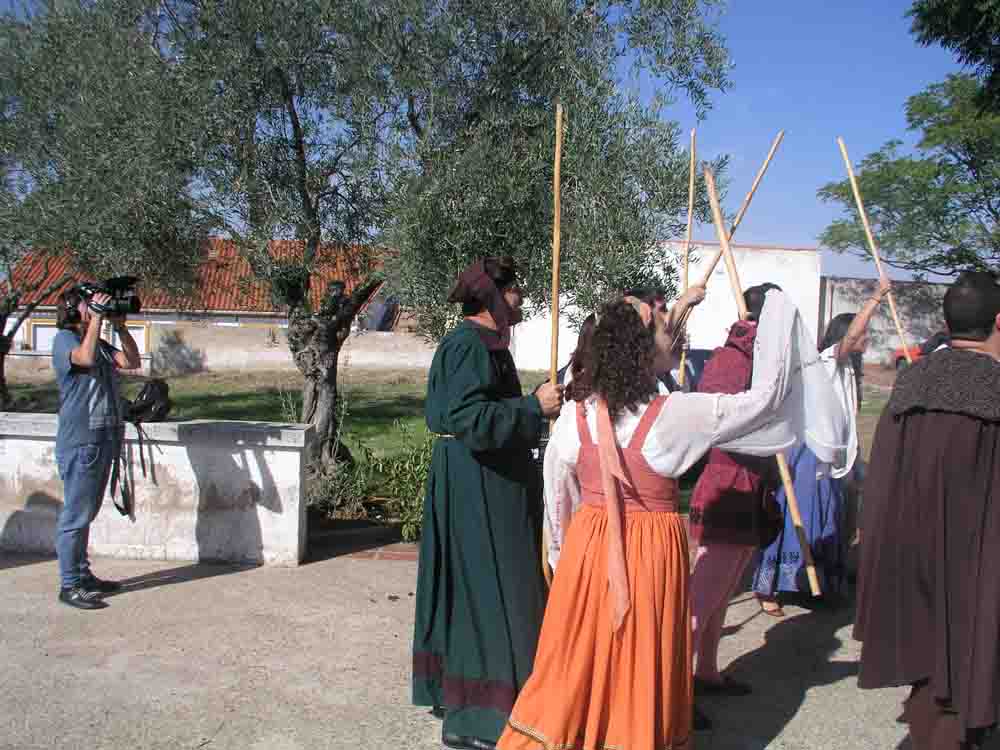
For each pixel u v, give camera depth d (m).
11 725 3.58
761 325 3.03
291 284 6.98
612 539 2.92
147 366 25.95
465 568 3.49
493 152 5.96
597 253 5.75
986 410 2.84
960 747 2.88
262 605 5.04
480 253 5.98
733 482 3.85
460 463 3.54
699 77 6.46
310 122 6.60
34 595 5.13
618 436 2.99
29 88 7.12
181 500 5.84
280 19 6.08
